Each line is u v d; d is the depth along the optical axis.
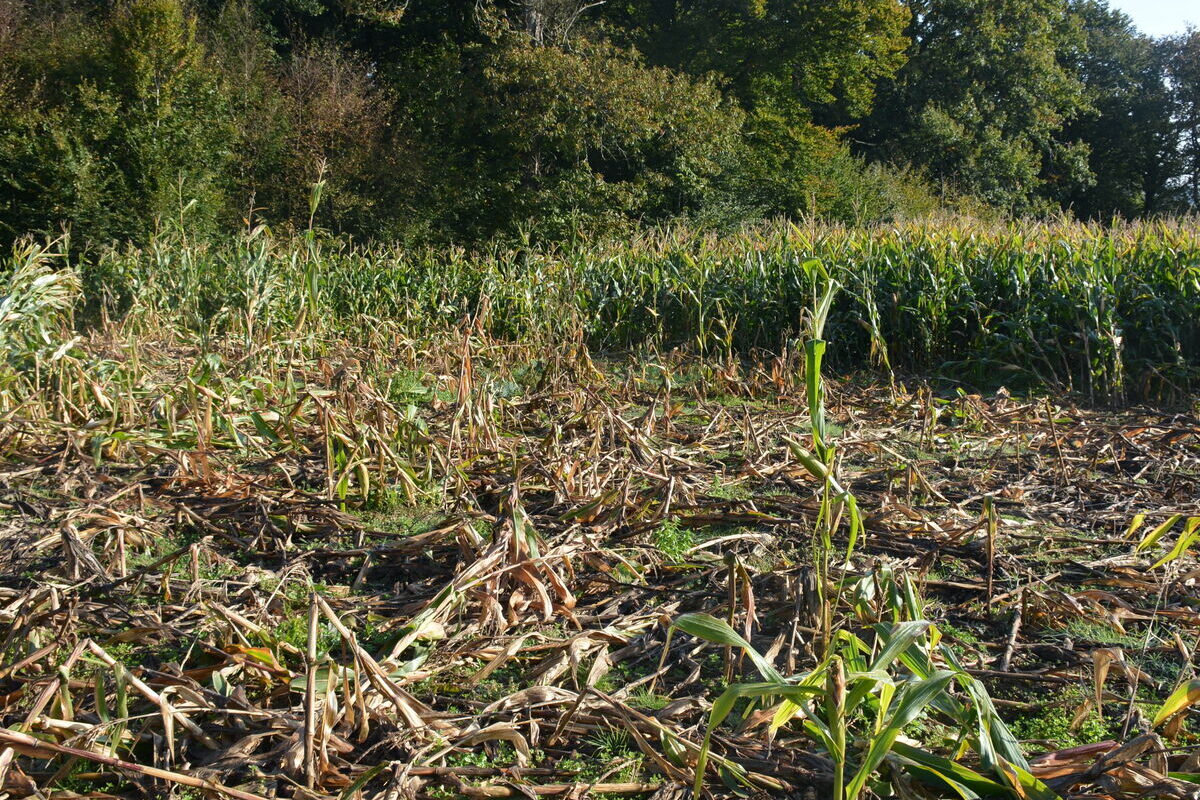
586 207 23.83
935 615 3.82
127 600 3.87
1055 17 39.97
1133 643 3.54
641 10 31.34
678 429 7.45
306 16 30.36
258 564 4.42
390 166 24.22
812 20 29.73
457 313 14.05
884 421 7.72
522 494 5.35
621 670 3.37
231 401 7.07
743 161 27.64
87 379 7.06
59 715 2.76
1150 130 45.53
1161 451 6.48
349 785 2.61
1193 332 9.17
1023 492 5.49
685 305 12.41
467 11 28.64
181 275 13.16
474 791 2.58
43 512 5.01
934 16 37.56
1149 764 2.48
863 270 11.24
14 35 23.73
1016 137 37.25
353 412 6.13
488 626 3.58
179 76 20.23
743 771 2.63
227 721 2.88
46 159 18.50
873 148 37.72
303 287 12.75
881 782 2.57
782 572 3.95
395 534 4.72
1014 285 10.32
